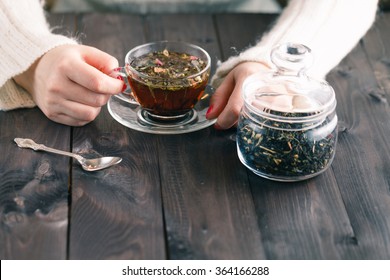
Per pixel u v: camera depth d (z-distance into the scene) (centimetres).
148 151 100
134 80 100
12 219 89
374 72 119
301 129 92
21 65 104
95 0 138
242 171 97
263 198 93
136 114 106
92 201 92
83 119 102
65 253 85
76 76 99
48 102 102
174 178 95
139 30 127
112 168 96
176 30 128
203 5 140
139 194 93
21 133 102
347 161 99
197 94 102
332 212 91
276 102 92
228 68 109
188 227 89
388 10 138
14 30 106
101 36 125
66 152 98
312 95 93
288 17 119
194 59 104
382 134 105
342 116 108
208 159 99
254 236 88
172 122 104
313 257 86
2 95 106
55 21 128
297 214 91
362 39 128
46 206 91
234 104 100
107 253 85
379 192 95
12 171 96
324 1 118
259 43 114
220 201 92
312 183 95
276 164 93
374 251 87
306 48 92
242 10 142
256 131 93
